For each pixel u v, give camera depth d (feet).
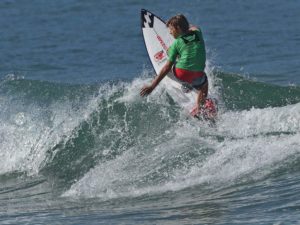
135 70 237.66
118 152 143.64
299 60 233.55
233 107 159.02
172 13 342.23
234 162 130.62
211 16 329.93
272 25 302.04
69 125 154.30
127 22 326.24
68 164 146.51
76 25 327.67
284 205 112.37
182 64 147.23
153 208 119.85
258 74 218.18
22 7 376.89
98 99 154.81
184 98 149.38
